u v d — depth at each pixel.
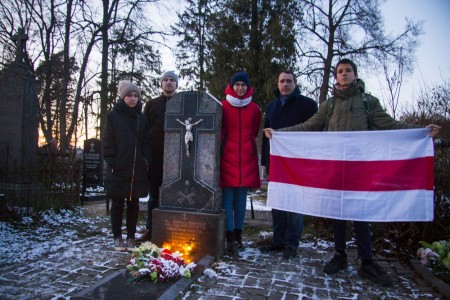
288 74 4.40
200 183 4.12
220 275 3.46
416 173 3.32
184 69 23.48
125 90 4.33
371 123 3.64
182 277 3.18
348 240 4.98
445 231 4.28
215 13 16.91
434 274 3.48
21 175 6.15
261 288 3.16
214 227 3.95
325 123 3.93
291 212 4.17
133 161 4.25
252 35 15.72
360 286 3.28
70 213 6.56
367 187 3.48
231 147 4.29
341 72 3.69
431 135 3.31
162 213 4.16
